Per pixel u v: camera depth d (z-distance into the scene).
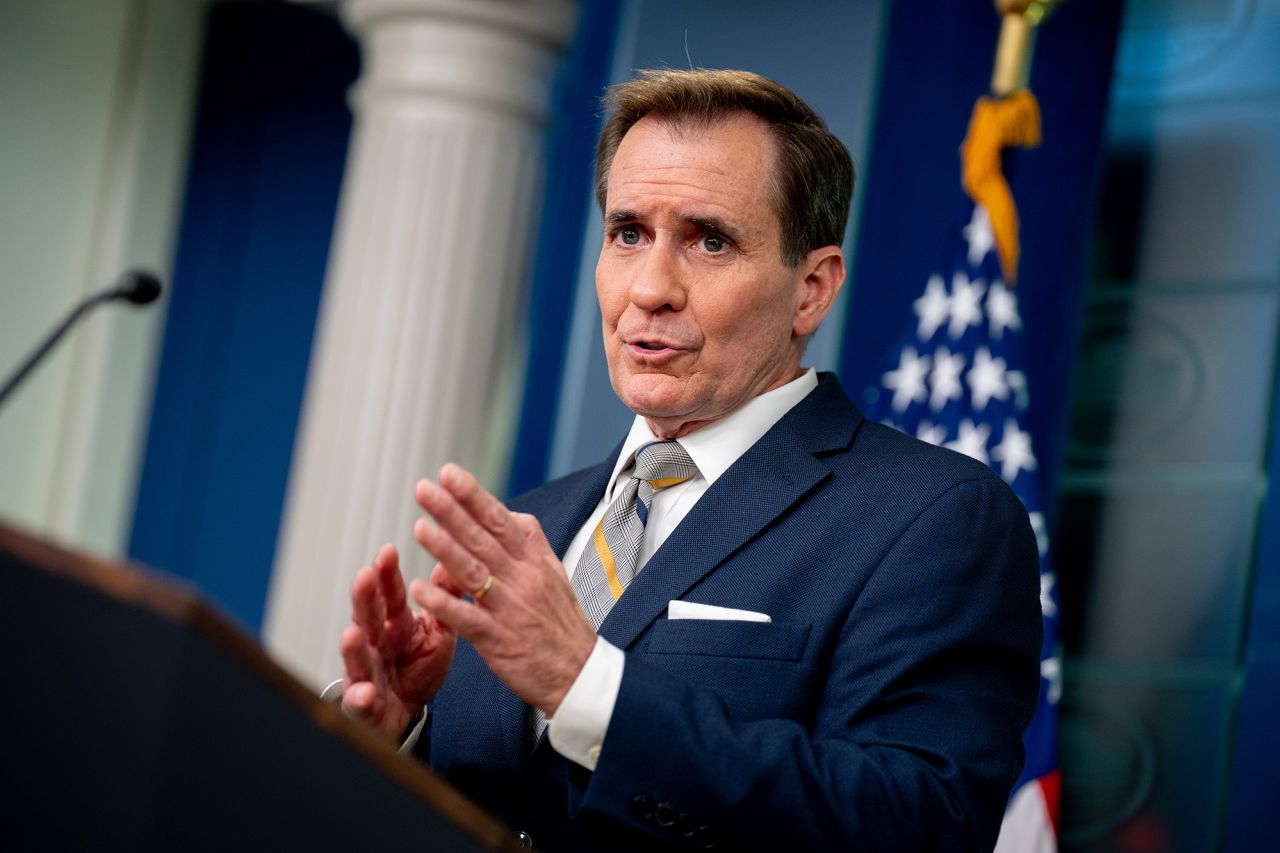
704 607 2.16
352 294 6.05
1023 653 2.18
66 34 7.16
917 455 2.32
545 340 5.73
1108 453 4.89
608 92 2.53
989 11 5.28
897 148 5.31
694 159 2.33
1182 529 4.74
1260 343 4.77
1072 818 4.69
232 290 7.13
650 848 2.04
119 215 7.18
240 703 1.25
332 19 7.19
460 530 1.85
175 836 1.23
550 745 2.15
